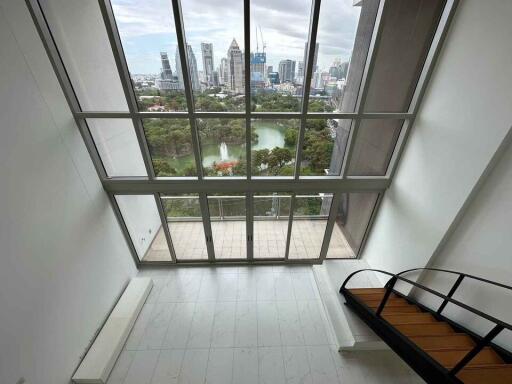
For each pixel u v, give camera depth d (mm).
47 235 2408
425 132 2873
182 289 3982
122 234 3908
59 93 2670
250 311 3621
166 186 3566
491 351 2086
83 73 2775
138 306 3535
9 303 2002
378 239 3926
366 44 2752
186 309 3641
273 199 3832
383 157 3535
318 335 3285
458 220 2455
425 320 2543
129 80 2842
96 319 3107
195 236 4316
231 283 4105
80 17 2467
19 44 2201
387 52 2734
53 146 2551
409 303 3014
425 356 1969
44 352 2307
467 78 2289
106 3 2420
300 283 4121
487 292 2184
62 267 2582
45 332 2330
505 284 2029
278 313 3594
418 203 2996
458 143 2402
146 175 3559
